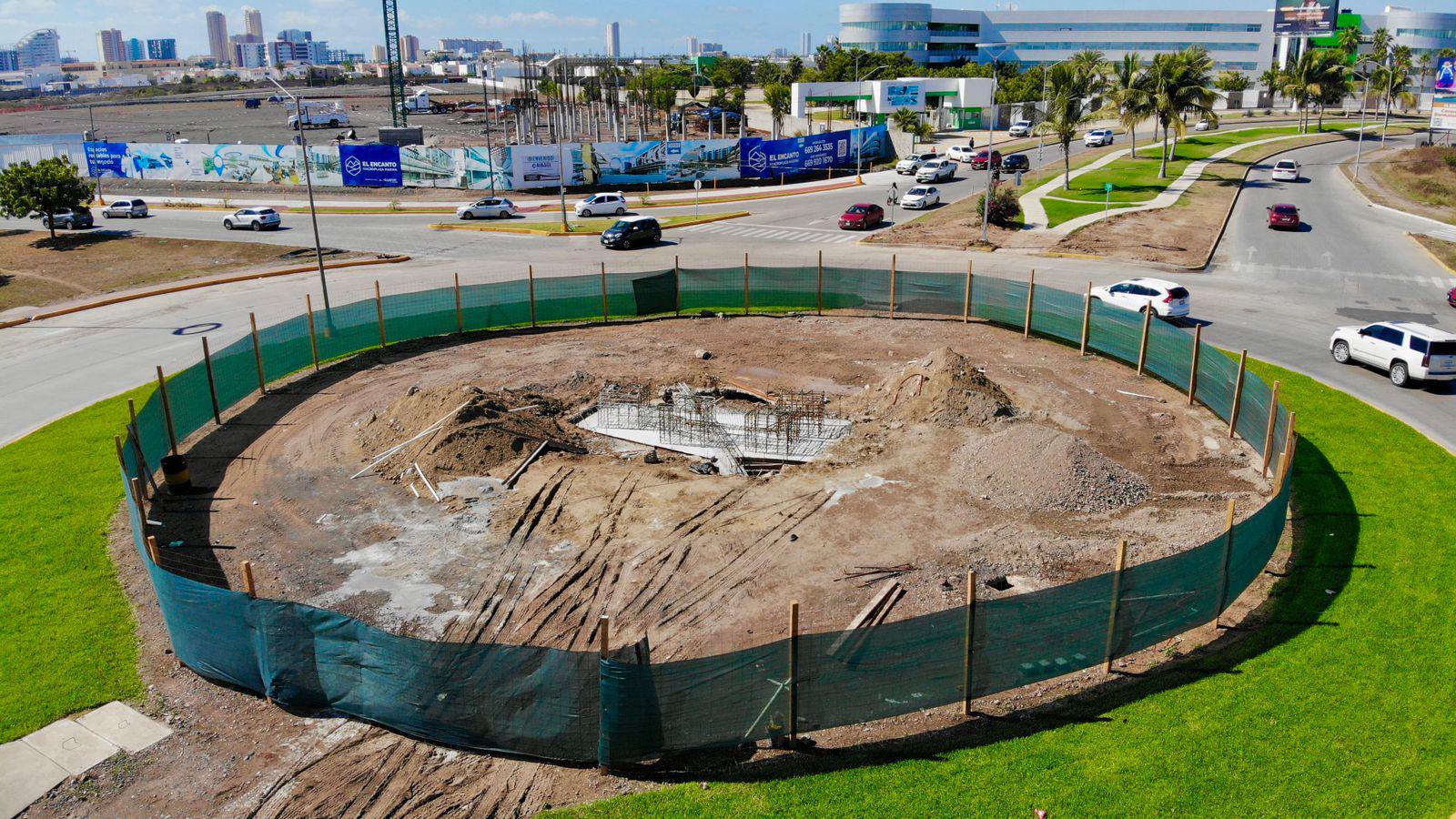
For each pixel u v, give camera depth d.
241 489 21.77
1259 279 41.78
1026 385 28.02
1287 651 15.18
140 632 16.38
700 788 12.54
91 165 82.06
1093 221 54.19
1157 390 27.75
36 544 19.38
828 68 130.50
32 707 14.41
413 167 74.56
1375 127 100.81
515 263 47.16
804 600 16.91
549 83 118.69
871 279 36.25
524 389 27.98
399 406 24.97
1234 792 12.13
